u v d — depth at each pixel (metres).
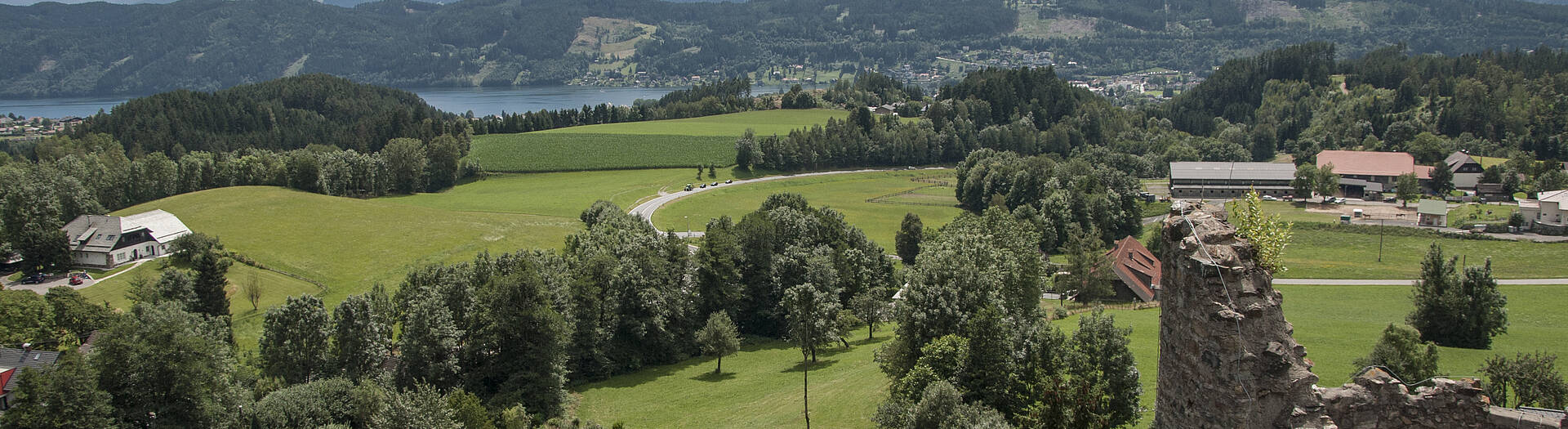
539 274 84.88
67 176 171.00
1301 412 19.09
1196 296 19.80
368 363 74.69
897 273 123.50
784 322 100.75
